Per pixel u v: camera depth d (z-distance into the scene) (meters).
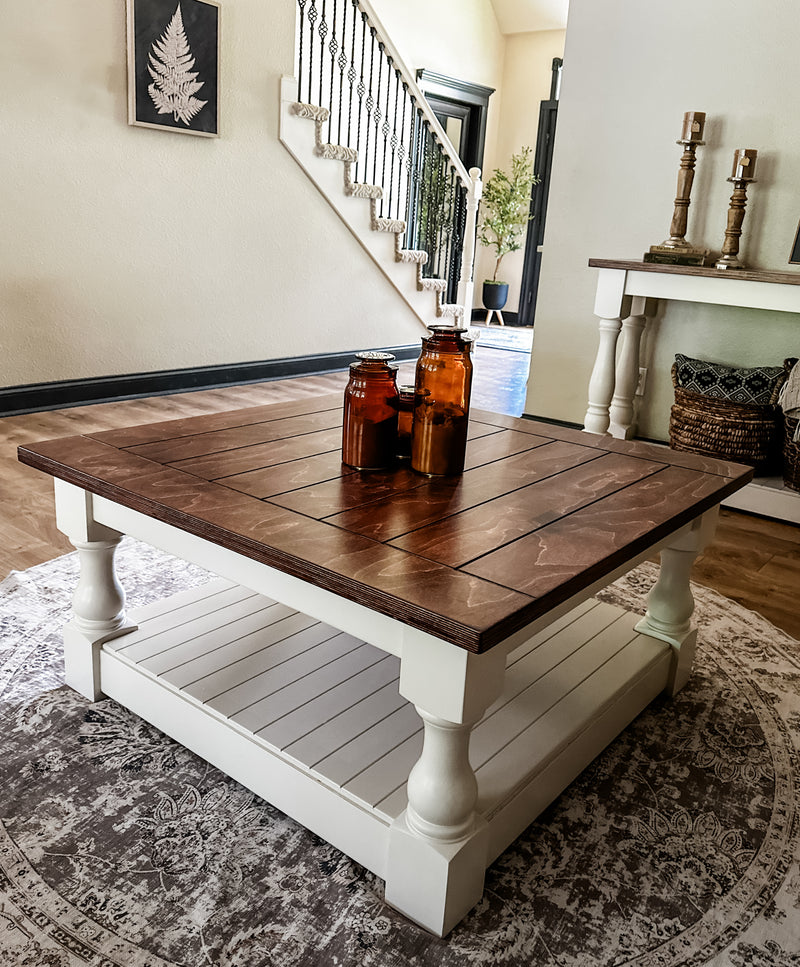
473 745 1.42
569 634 1.86
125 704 1.66
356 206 5.21
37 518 2.65
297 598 1.23
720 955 1.19
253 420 1.86
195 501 1.31
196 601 1.91
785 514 3.04
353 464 1.53
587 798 1.52
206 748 1.50
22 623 1.99
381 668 1.64
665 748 1.68
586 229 3.76
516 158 7.98
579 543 1.24
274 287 4.87
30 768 1.50
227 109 4.34
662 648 1.80
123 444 1.62
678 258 3.17
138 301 4.21
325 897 1.25
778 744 1.71
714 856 1.38
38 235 3.75
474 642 0.95
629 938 1.21
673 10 3.35
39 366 3.90
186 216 4.31
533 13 7.59
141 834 1.36
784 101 3.16
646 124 3.51
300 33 4.82
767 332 3.37
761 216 3.30
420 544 1.20
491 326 8.32
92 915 1.19
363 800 1.26
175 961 1.13
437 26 7.22
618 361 3.66
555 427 2.01
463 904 1.21
